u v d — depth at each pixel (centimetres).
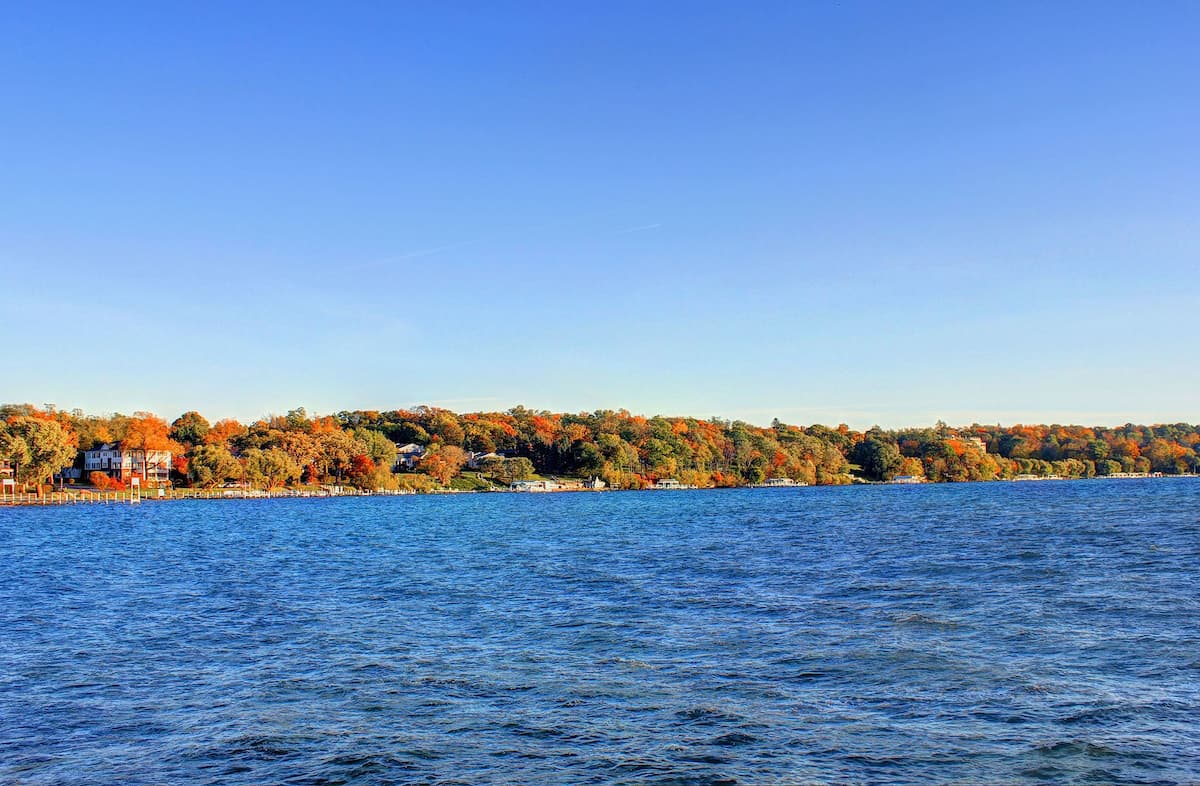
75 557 8106
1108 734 2586
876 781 2306
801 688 3112
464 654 3684
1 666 3550
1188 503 15825
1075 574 5703
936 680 3170
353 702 3017
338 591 5547
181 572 6756
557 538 10012
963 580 5544
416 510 18550
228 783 2359
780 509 16750
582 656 3628
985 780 2302
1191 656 3409
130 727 2788
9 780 2386
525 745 2597
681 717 2819
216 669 3475
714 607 4738
